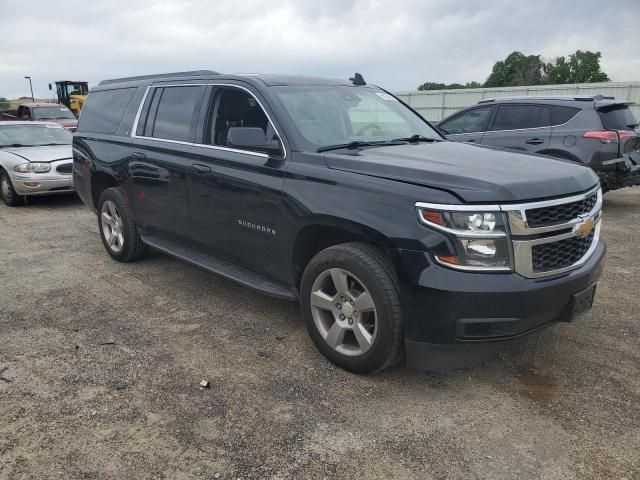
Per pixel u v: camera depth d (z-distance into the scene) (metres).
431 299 2.97
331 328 3.56
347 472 2.61
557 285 3.07
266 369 3.59
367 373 3.44
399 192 3.15
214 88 4.64
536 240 3.02
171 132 5.01
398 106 5.09
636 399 3.22
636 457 2.71
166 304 4.76
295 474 2.60
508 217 2.96
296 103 4.17
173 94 5.13
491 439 2.86
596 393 3.29
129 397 3.25
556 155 8.32
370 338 3.32
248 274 4.31
